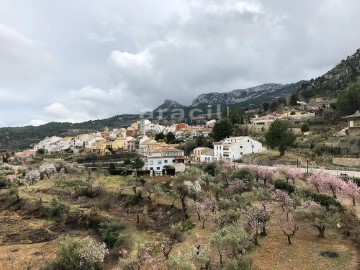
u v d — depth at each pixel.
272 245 48.44
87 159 182.00
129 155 187.00
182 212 79.00
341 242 48.38
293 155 118.81
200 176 96.75
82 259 47.22
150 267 47.50
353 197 63.25
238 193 81.88
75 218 87.75
